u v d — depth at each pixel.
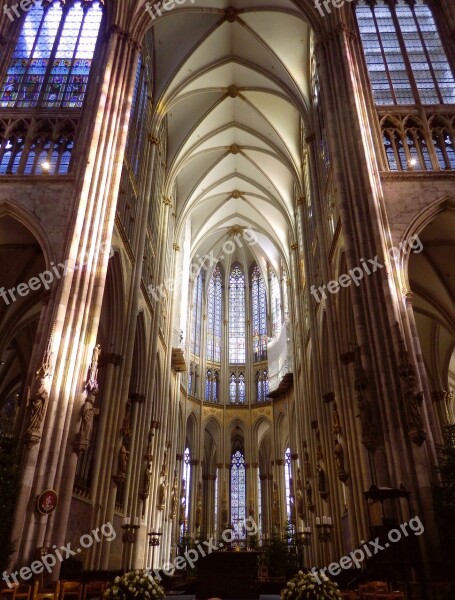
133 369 26.81
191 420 45.00
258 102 33.44
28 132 20.69
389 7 25.20
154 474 30.06
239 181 41.59
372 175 18.69
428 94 22.05
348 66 21.45
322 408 27.06
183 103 33.03
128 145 24.11
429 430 14.33
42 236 17.91
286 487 42.38
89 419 15.45
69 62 23.09
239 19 28.06
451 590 11.66
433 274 23.03
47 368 15.08
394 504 14.12
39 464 14.15
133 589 9.68
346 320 21.94
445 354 28.17
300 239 36.84
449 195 18.62
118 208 21.89
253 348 49.50
